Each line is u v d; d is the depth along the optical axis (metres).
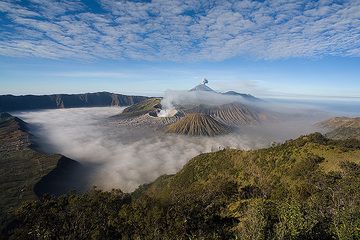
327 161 81.19
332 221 36.44
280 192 70.19
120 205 57.38
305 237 33.22
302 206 41.03
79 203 54.28
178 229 45.16
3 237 70.62
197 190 84.44
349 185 53.66
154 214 47.94
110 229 48.66
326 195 50.88
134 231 47.53
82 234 47.47
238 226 45.84
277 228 32.81
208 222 50.75
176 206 53.03
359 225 31.41
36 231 46.94
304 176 76.44
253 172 95.00
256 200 60.16
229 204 64.56
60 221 49.56
